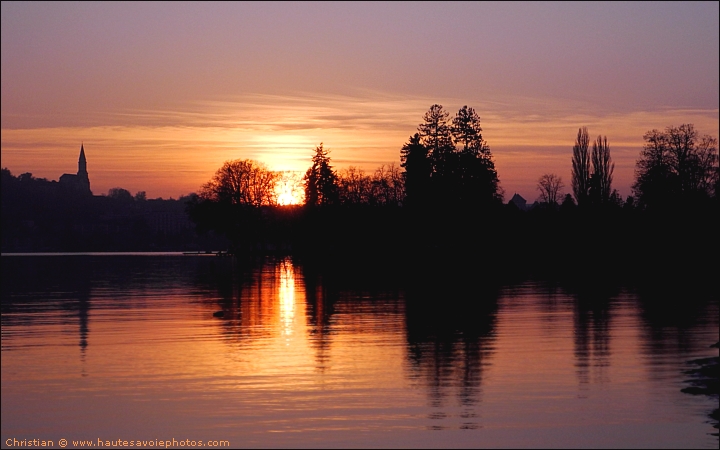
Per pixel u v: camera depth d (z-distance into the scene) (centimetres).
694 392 1894
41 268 9781
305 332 2917
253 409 1783
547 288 5088
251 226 14225
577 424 1662
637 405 1791
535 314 3456
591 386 1961
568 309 3666
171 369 2192
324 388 1959
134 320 3344
